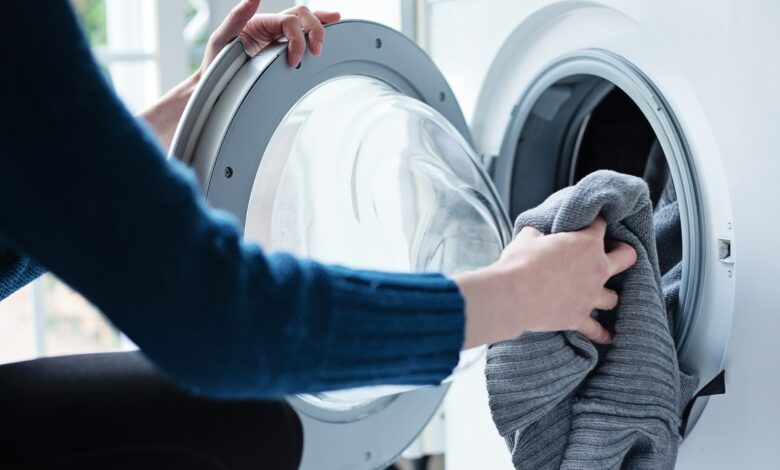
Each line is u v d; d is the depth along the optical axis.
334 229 1.07
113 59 1.99
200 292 0.47
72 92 0.43
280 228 1.00
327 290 0.53
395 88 1.13
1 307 3.18
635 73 1.03
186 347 0.48
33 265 0.76
